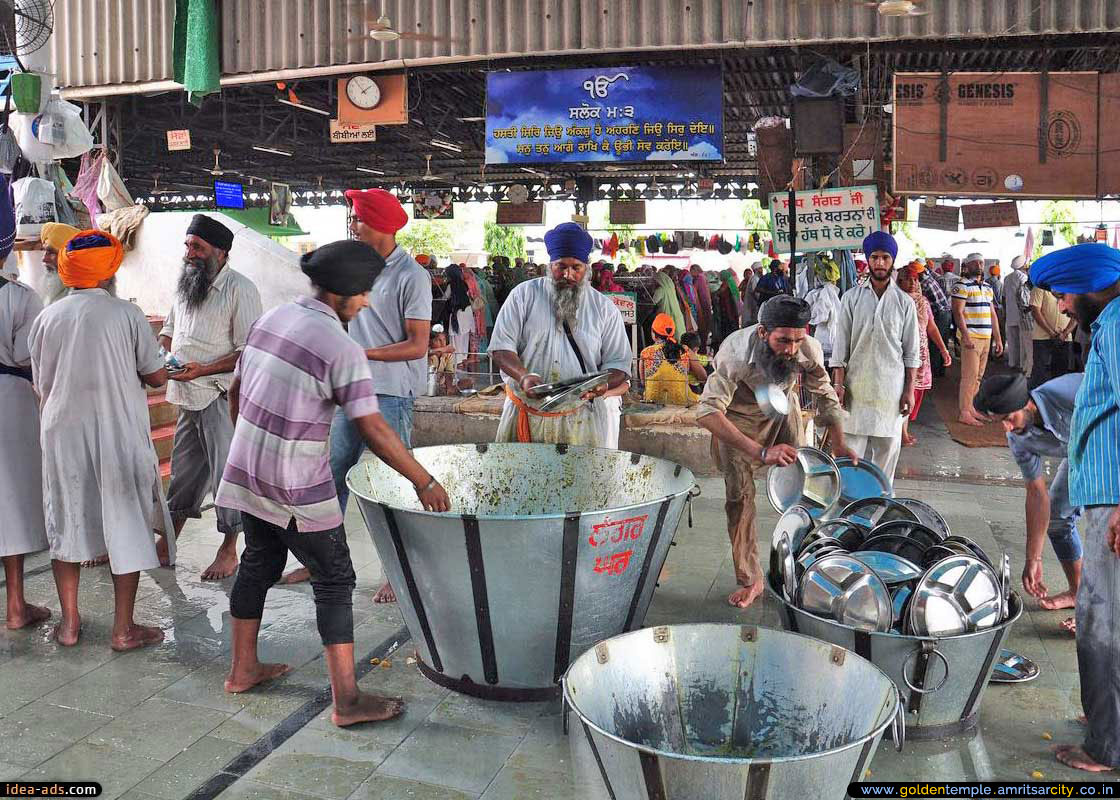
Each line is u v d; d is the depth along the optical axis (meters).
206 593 4.64
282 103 14.98
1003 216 14.32
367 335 4.31
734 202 34.78
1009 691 3.62
